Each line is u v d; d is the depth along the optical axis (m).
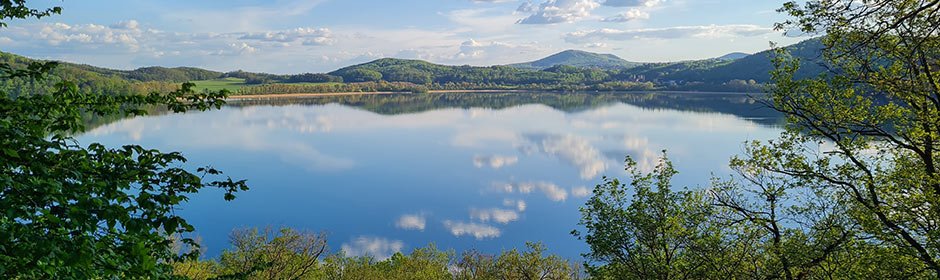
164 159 7.24
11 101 7.11
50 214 5.21
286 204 87.62
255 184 101.12
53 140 6.79
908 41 12.23
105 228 6.39
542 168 123.69
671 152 129.62
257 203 86.94
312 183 104.38
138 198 5.89
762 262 16.03
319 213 83.62
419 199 94.38
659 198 18.34
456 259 53.47
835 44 13.31
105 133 152.12
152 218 5.92
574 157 136.12
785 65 15.11
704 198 18.30
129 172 6.58
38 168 5.98
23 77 7.54
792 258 14.48
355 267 37.72
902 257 13.09
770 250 15.41
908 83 12.93
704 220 17.20
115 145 126.62
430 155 140.88
